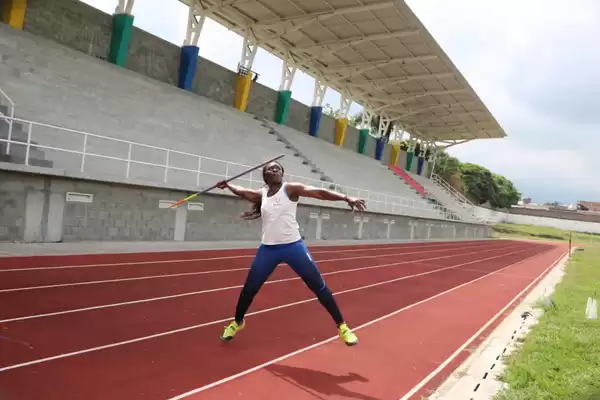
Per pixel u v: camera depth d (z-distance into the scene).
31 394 3.64
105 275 8.78
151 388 4.00
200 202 16.64
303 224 22.70
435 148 58.94
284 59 31.77
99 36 21.17
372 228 29.22
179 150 19.33
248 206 18.77
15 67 16.17
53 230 12.30
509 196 80.50
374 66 33.53
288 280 10.24
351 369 4.96
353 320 7.27
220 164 20.77
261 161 23.83
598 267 20.42
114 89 19.53
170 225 15.64
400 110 44.75
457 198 59.62
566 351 6.02
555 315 8.53
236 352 5.16
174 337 5.49
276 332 6.13
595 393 4.47
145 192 14.64
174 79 24.72
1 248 10.48
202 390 4.06
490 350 6.11
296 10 26.16
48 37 19.31
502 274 16.20
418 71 34.25
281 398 4.02
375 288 10.61
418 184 49.38
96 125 16.77
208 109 24.59
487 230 55.91
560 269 19.69
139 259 11.18
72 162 14.45
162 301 7.21
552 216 79.31
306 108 36.06
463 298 10.32
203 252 13.77
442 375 5.03
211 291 8.33
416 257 20.02
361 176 35.59
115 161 16.06
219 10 26.67
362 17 26.28
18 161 11.99
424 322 7.58
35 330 5.21
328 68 34.91
